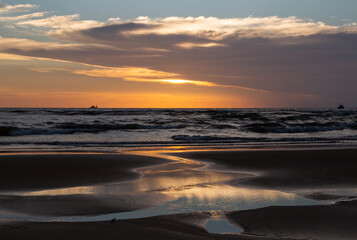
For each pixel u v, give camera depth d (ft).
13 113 194.90
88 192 31.58
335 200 28.99
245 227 22.04
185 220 23.18
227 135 98.32
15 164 43.98
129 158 51.47
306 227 22.02
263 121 149.28
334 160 50.29
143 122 141.38
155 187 33.91
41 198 28.73
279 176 39.68
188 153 58.08
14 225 20.51
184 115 189.16
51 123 127.34
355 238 20.12
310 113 218.38
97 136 91.86
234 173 41.45
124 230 19.94
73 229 19.83
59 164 44.91
